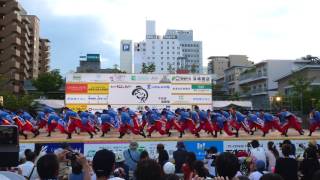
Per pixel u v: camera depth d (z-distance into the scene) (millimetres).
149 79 40719
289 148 8891
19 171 6762
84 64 91688
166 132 23891
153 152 21875
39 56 96750
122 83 40219
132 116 23391
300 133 24219
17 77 69125
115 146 21531
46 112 24656
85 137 23594
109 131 26219
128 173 10914
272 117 23781
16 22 67438
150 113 24125
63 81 72688
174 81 41062
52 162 4926
